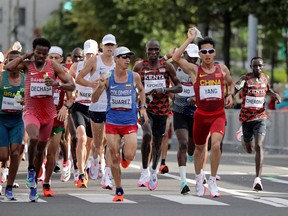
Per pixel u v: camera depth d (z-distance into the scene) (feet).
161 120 108.78
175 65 112.06
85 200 96.07
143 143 108.78
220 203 94.68
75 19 377.30
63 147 120.16
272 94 117.50
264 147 205.16
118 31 345.72
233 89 102.22
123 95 94.68
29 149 94.17
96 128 113.70
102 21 347.77
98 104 112.06
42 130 95.71
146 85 107.76
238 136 117.60
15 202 94.12
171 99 125.39
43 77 94.94
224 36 263.29
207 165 150.20
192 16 270.87
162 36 320.09
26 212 85.35
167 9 272.92
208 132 100.73
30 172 94.63
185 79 110.01
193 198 99.25
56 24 459.32
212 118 99.60
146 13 311.68
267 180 124.57
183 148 103.14
